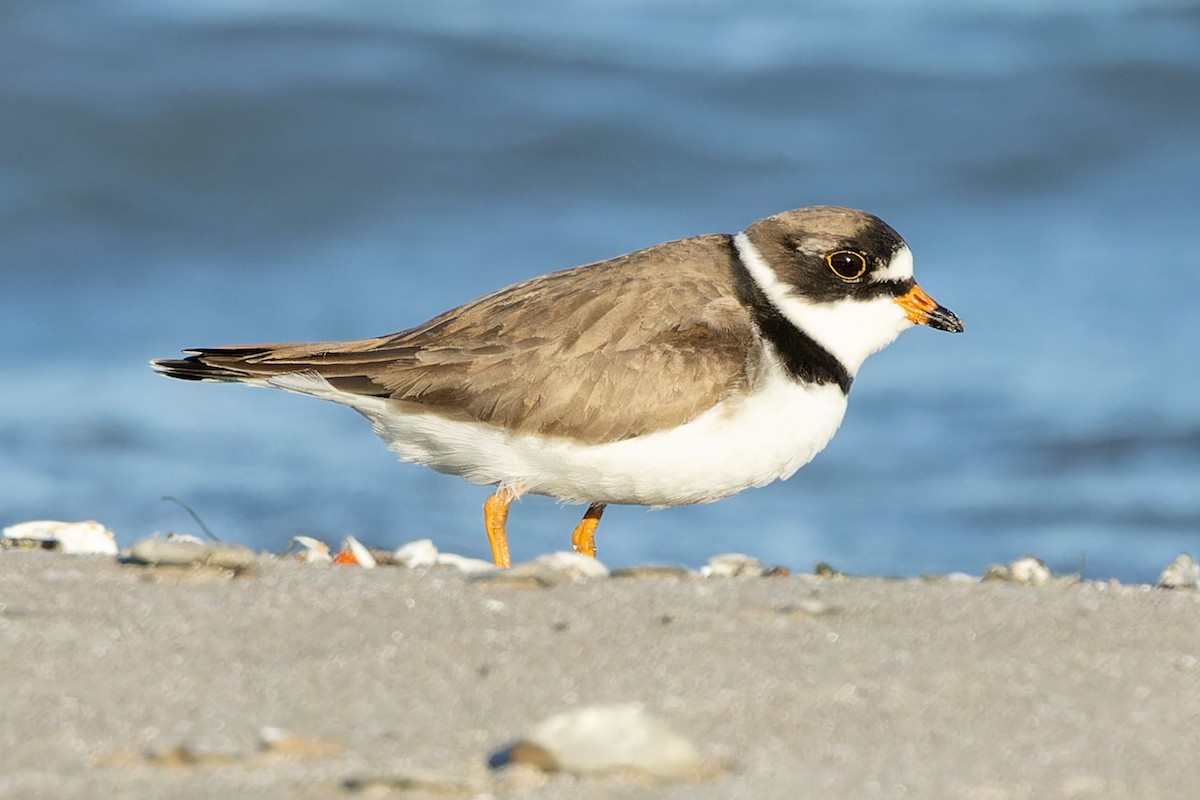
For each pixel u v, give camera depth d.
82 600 6.91
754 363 8.90
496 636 6.56
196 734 5.45
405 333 9.32
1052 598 7.47
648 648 6.45
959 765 5.36
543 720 5.64
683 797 5.03
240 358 9.27
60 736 5.39
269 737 5.37
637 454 8.78
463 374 8.92
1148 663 6.46
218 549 7.54
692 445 8.80
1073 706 5.94
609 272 9.27
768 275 9.20
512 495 9.13
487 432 8.91
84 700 5.71
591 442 8.79
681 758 5.23
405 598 7.09
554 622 6.78
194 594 7.07
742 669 6.23
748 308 9.16
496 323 9.07
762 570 8.83
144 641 6.36
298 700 5.79
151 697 5.77
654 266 9.29
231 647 6.32
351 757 5.29
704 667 6.25
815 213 9.38
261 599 7.02
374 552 9.38
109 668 6.04
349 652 6.30
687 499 9.12
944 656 6.47
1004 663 6.40
